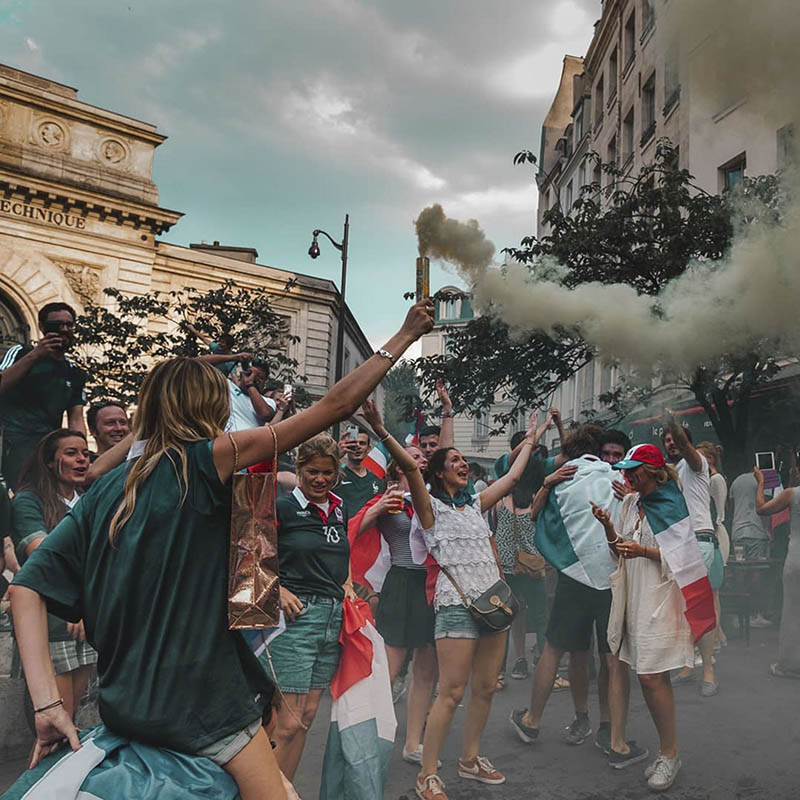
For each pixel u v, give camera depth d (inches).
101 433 174.6
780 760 150.2
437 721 139.9
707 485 199.9
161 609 65.4
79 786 61.7
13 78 941.2
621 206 359.6
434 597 146.5
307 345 1144.8
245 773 66.4
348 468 215.6
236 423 180.2
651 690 141.1
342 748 117.1
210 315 631.8
